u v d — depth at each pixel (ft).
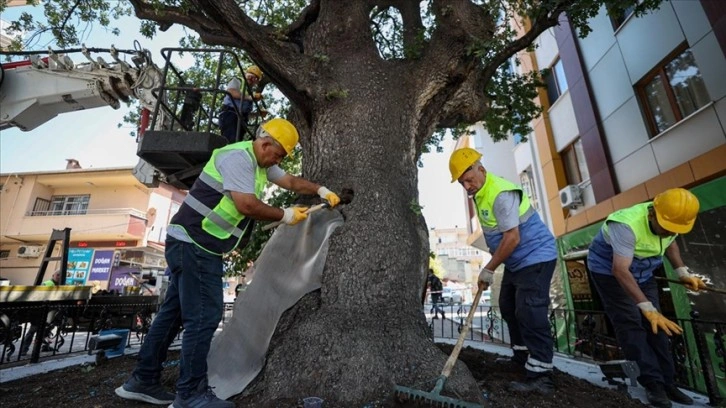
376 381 7.04
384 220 9.50
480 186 9.80
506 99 19.33
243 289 9.05
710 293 17.04
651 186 20.99
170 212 64.28
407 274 9.07
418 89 12.25
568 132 29.99
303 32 14.87
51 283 21.81
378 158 10.56
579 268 27.25
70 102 15.99
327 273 9.03
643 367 9.16
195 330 7.09
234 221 7.68
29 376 10.87
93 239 57.31
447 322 35.96
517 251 9.60
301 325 8.23
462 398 6.91
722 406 9.20
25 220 55.01
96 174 56.65
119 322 21.77
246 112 14.94
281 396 7.03
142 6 15.10
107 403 7.72
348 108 11.29
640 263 10.12
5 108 15.62
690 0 19.13
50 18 18.11
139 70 15.76
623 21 23.84
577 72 28.02
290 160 22.06
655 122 22.06
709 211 17.51
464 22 12.37
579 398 8.33
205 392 7.00
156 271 47.44
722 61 17.52
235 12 10.73
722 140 17.52
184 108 14.52
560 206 30.27
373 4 17.22
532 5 13.55
